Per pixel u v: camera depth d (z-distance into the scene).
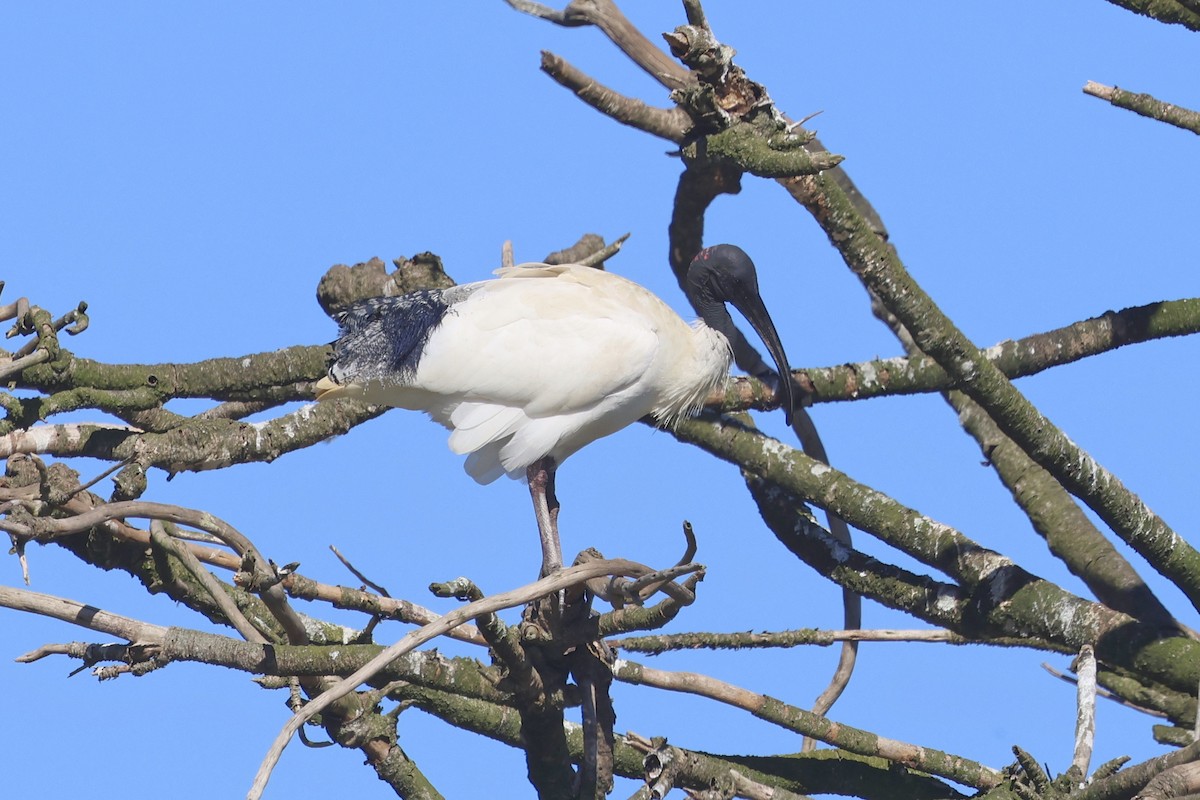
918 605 12.80
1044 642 12.95
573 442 13.29
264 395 12.54
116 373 11.70
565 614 10.43
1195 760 9.42
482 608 9.28
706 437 13.41
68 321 11.30
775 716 11.56
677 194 14.63
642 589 9.97
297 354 12.30
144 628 10.22
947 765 11.59
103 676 10.05
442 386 12.59
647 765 10.35
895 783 11.85
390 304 12.72
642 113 12.22
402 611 10.87
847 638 12.45
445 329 12.65
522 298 12.90
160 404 11.88
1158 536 12.45
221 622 11.92
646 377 12.99
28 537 10.05
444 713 11.50
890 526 12.85
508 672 10.45
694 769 10.43
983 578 12.57
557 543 13.03
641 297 13.29
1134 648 12.20
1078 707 10.39
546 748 11.02
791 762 11.87
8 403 11.29
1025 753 10.16
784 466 13.17
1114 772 10.06
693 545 9.89
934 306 11.84
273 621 11.83
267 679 11.13
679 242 15.08
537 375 12.67
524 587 9.46
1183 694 12.59
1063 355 13.70
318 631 11.96
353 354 12.39
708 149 11.75
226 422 12.35
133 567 11.88
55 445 11.75
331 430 12.68
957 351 11.87
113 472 11.66
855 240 11.64
